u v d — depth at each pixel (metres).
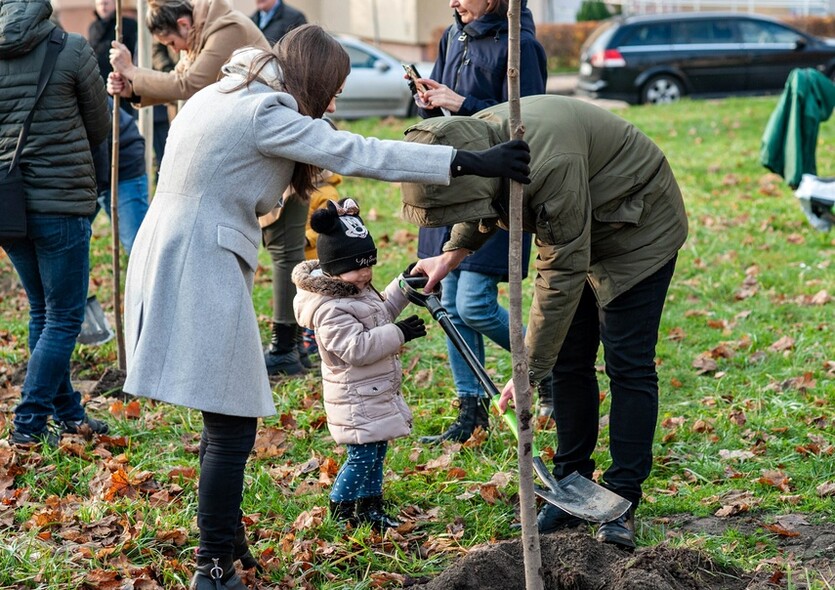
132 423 4.94
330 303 3.71
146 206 6.30
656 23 18.42
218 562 3.16
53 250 4.44
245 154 3.01
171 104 7.03
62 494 4.20
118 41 5.21
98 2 7.99
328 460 4.38
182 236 3.03
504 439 4.62
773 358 5.70
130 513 3.88
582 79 18.77
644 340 3.53
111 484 4.20
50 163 4.35
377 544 3.73
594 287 3.51
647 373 3.57
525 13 4.54
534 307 3.29
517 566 3.35
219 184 3.03
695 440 4.64
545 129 3.17
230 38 5.08
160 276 3.05
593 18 27.84
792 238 8.38
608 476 3.64
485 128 3.09
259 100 3.00
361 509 3.90
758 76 18.39
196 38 5.11
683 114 15.71
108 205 6.40
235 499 3.17
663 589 3.14
